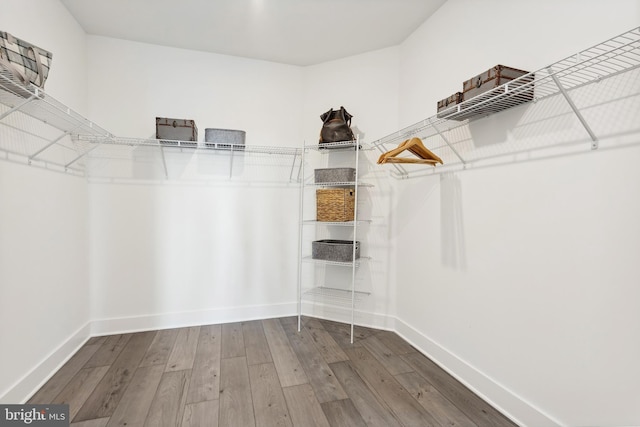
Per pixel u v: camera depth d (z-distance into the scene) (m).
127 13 2.19
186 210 2.70
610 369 1.17
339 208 2.51
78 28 2.29
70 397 1.68
